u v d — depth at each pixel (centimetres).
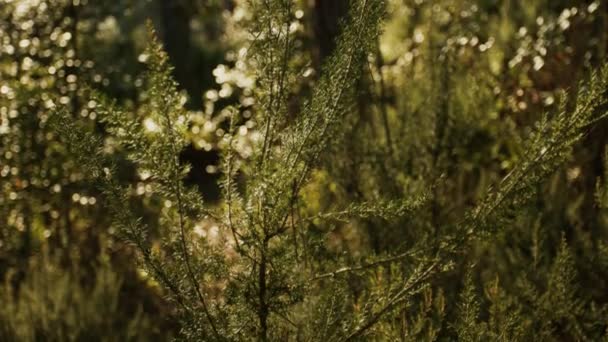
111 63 650
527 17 580
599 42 479
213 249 275
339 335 287
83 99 566
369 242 385
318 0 561
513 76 519
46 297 511
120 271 545
